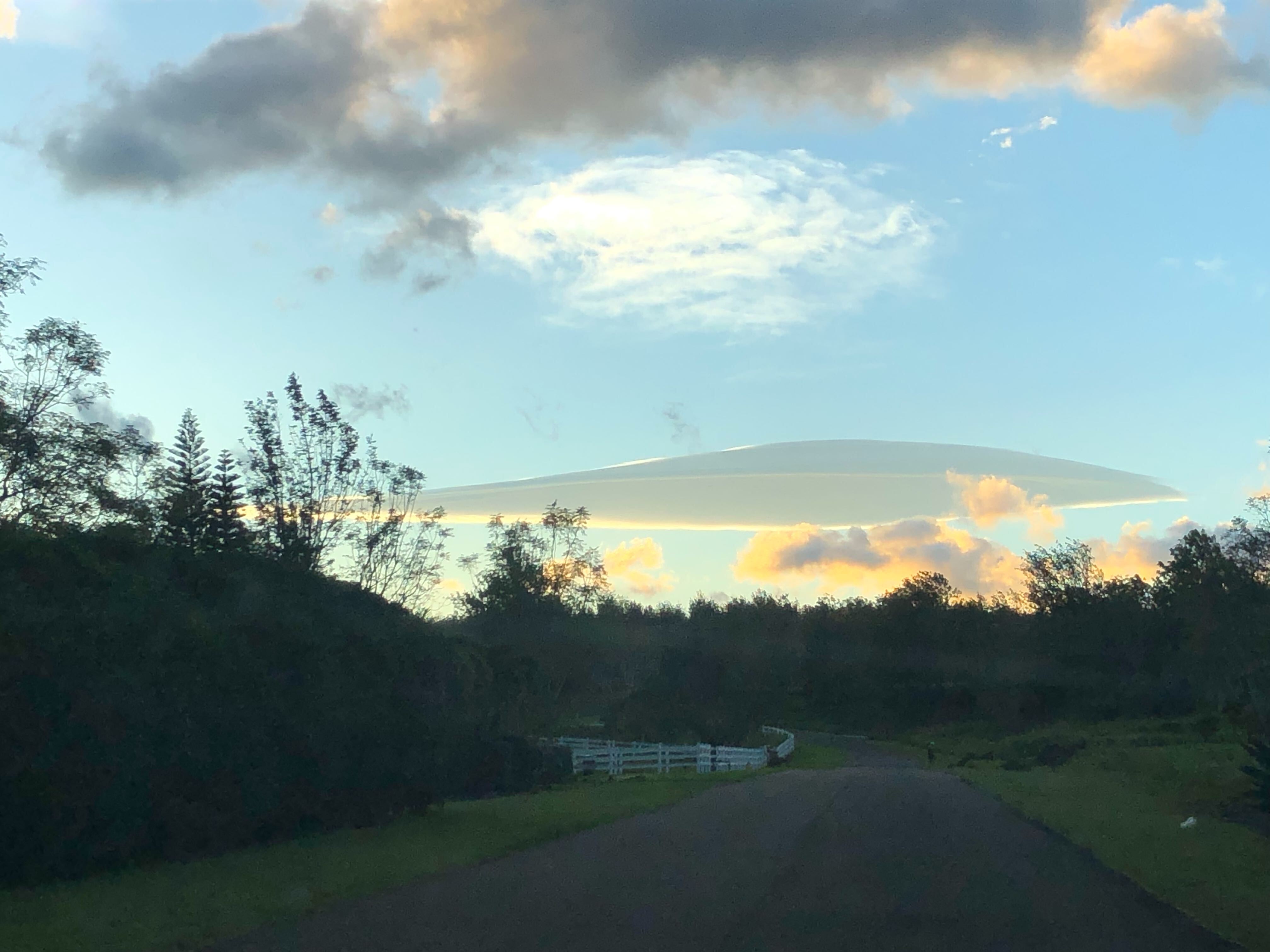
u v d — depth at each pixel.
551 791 24.55
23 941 7.93
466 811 18.36
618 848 14.04
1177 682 60.75
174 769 12.21
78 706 10.79
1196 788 21.97
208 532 22.86
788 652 81.81
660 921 9.16
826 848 14.14
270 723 14.02
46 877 10.62
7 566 11.84
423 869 11.94
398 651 17.77
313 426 26.20
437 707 18.55
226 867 11.70
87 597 12.02
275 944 8.16
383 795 16.22
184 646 12.70
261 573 17.94
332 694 15.32
